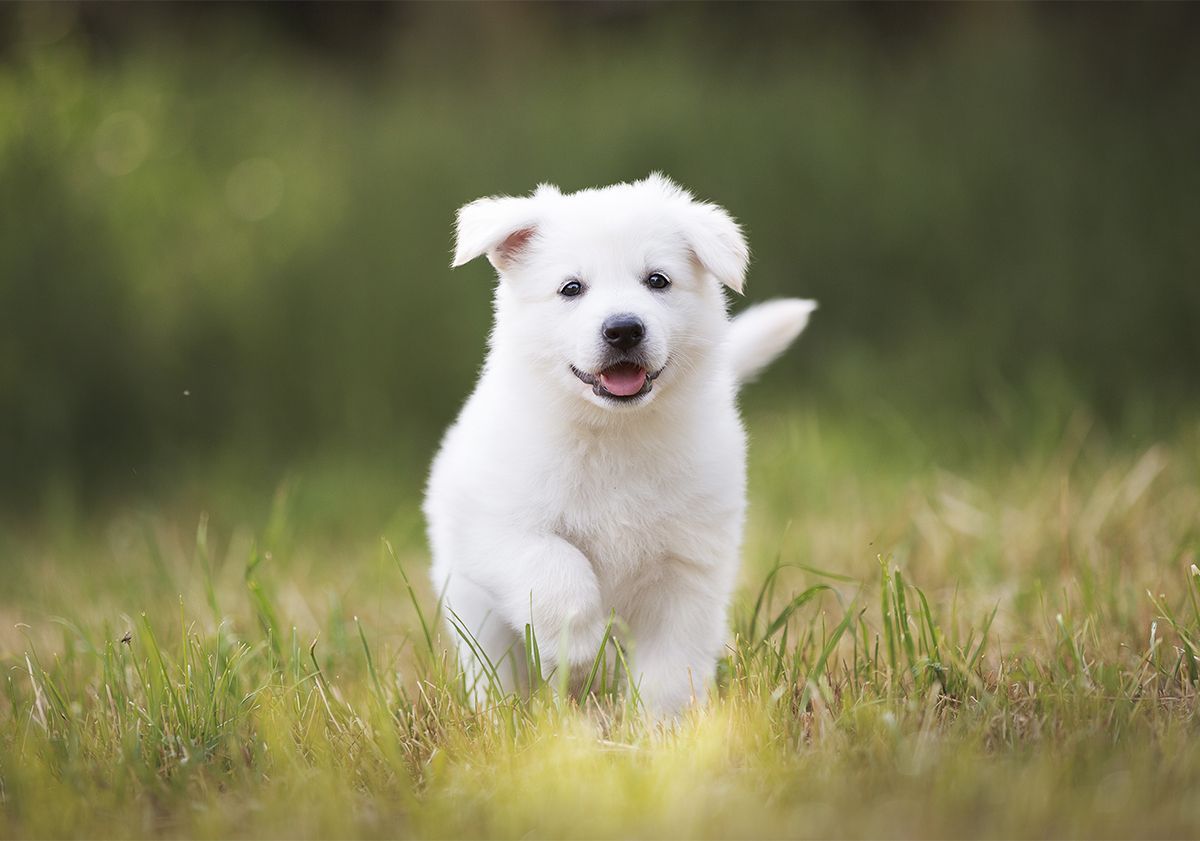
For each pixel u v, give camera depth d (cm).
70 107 1583
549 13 2245
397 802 487
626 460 583
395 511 1081
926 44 1970
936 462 1015
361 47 2359
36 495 1203
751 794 462
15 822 477
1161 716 520
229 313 1434
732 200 1513
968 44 1861
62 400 1282
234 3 2295
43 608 828
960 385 1223
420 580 869
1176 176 1482
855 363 1292
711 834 434
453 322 1408
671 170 1559
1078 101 1636
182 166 1619
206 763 525
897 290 1423
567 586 561
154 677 573
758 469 1039
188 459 1255
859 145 1579
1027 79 1684
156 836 470
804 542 847
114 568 908
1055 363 1198
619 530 587
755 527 913
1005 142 1576
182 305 1438
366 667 643
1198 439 971
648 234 596
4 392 1277
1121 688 539
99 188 1503
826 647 567
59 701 576
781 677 573
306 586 841
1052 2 1867
